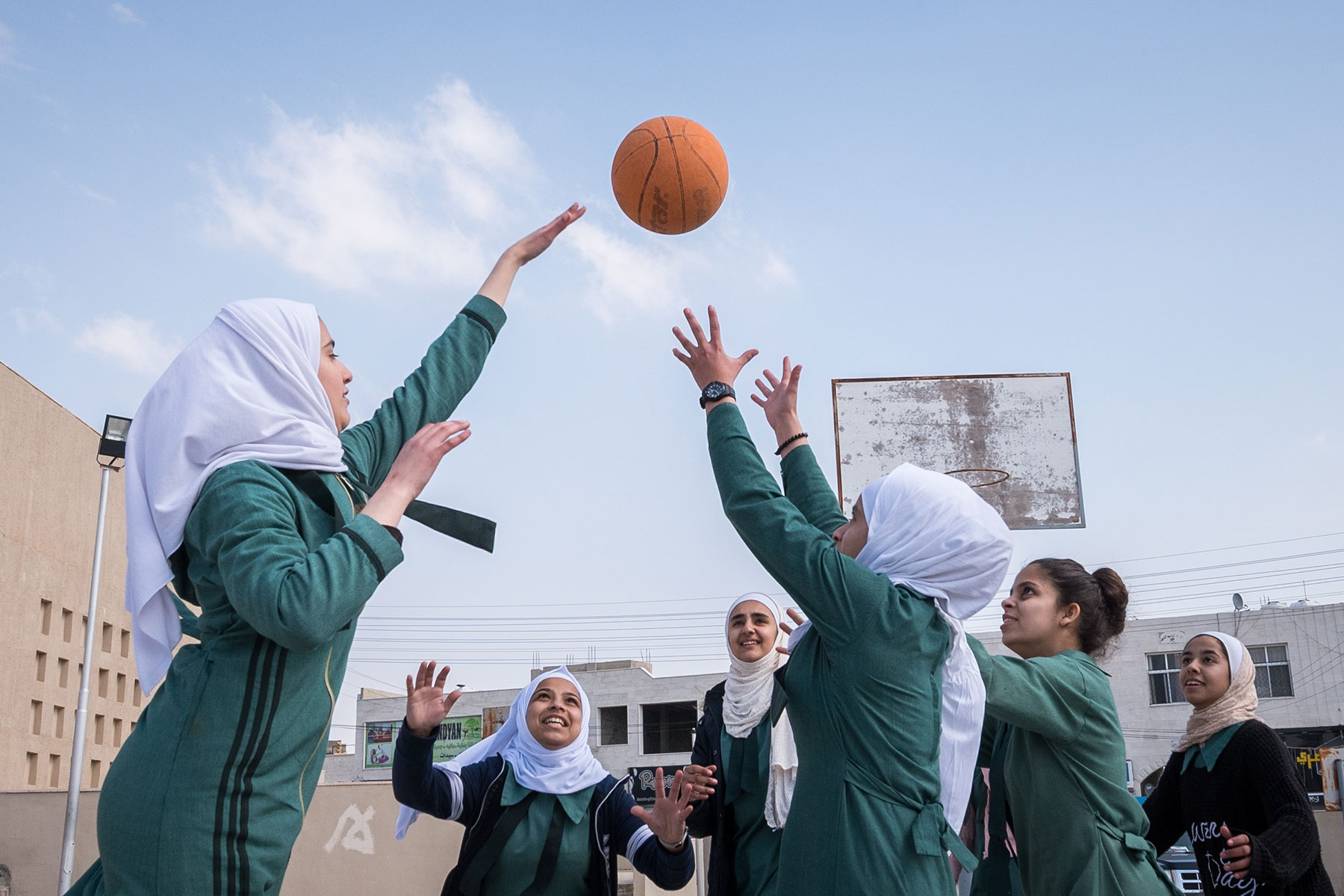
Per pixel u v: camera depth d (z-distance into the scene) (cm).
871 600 257
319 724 244
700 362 304
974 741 268
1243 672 421
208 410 247
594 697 5075
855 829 246
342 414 285
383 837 1041
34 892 1165
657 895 938
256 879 229
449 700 431
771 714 286
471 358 326
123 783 227
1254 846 363
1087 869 321
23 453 2077
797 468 347
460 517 307
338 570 227
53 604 2147
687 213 421
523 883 437
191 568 245
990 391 1188
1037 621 366
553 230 357
